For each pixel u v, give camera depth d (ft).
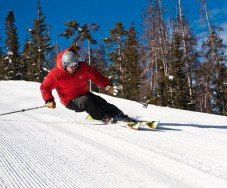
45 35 167.63
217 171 14.15
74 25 141.08
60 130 21.48
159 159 15.67
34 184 12.08
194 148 18.15
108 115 23.50
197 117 30.50
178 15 114.52
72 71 22.22
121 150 17.11
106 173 13.50
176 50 110.42
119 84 140.26
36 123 23.50
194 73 114.52
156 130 22.93
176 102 103.35
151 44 118.32
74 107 23.30
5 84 56.03
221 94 112.98
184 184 12.58
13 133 19.77
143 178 13.08
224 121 28.71
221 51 112.47
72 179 12.71
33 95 41.39
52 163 14.48
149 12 118.32
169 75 107.55
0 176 12.60
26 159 14.82
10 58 177.78
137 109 33.94
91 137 19.86
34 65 164.86
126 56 138.62
